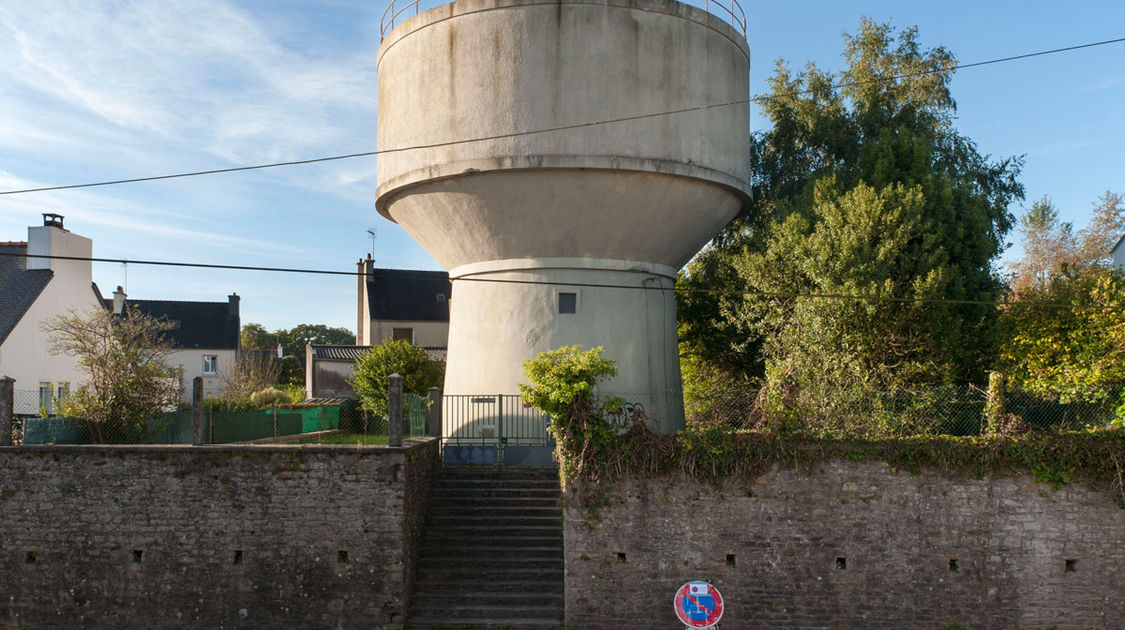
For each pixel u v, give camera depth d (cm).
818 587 1327
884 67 2864
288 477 1417
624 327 1883
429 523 1562
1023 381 1694
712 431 1353
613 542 1343
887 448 1323
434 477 1647
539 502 1593
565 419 1362
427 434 1788
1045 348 1719
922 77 2800
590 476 1345
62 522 1441
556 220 1798
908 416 1394
